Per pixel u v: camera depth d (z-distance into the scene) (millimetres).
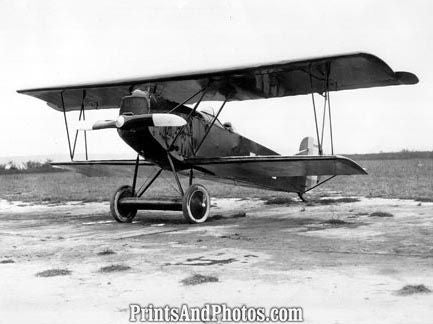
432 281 4516
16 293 4387
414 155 62125
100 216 11805
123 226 9539
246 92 11000
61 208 14648
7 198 19422
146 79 9867
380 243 6781
